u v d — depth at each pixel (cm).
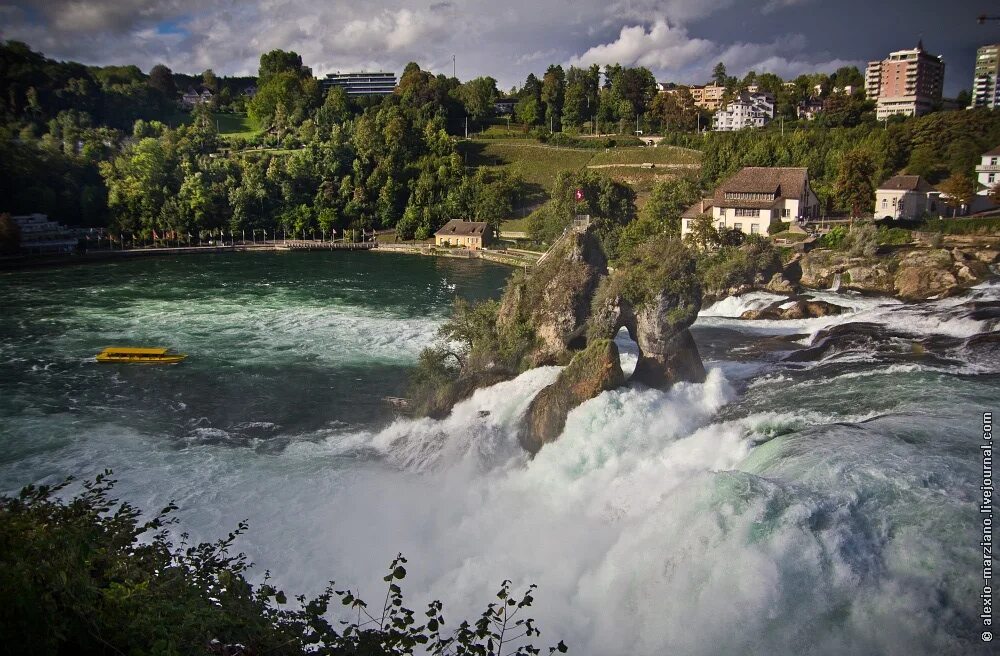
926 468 3628
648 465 4728
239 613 2155
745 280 10600
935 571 2895
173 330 10006
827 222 14388
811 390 5506
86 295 12912
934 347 6438
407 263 17788
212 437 6047
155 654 1784
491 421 5628
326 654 2020
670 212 15262
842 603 2888
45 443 5903
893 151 16688
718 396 5541
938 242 11438
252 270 16350
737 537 3216
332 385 7419
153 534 4353
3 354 8769
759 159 19025
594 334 5906
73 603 1880
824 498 3375
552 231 18412
